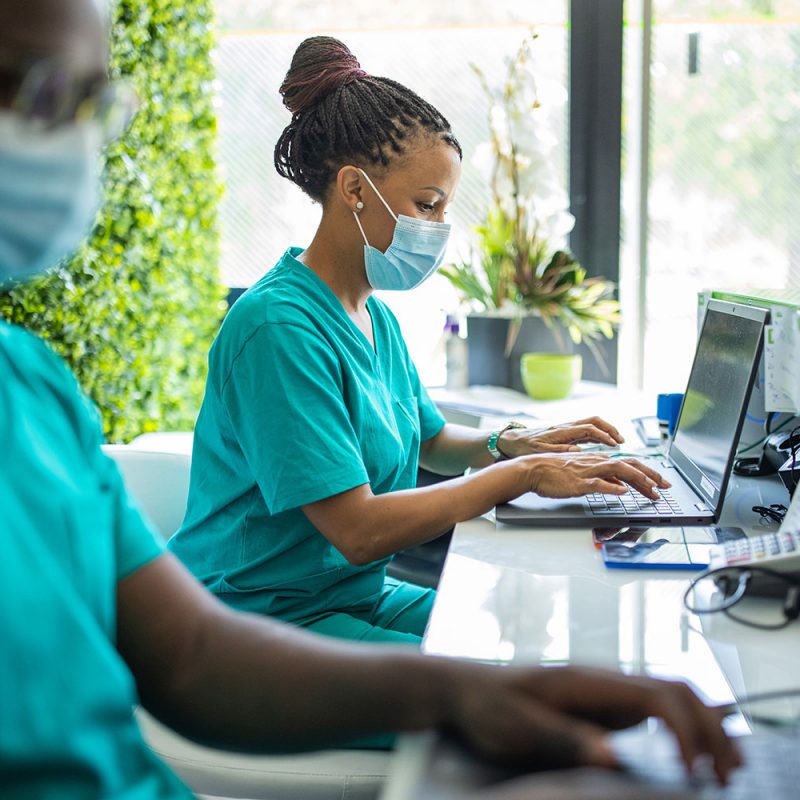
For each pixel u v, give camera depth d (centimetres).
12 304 220
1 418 67
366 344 150
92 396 246
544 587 108
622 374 300
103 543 70
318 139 145
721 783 61
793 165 287
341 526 127
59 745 60
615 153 290
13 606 60
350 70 146
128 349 260
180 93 279
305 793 114
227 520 142
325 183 147
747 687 82
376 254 147
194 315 299
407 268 149
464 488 131
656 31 283
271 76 314
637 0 281
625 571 114
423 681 69
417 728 68
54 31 63
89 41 66
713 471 137
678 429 169
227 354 135
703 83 285
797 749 66
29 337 75
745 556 104
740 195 290
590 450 182
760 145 287
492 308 262
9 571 61
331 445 128
